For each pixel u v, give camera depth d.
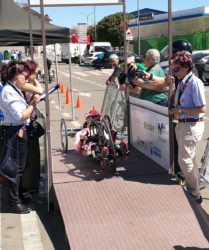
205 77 21.53
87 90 21.91
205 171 5.31
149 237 4.52
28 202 5.99
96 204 5.18
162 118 6.14
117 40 63.47
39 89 5.37
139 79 6.28
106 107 8.15
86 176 6.07
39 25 9.72
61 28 9.62
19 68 5.29
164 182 5.76
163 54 22.48
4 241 4.89
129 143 7.58
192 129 5.22
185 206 5.10
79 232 4.62
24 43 10.84
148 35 49.28
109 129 6.20
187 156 5.33
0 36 9.10
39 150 5.96
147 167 6.37
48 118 5.47
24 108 5.38
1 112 5.96
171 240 4.46
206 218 4.86
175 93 5.45
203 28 41.22
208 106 14.82
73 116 12.77
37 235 5.03
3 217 5.57
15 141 5.45
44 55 5.42
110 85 8.20
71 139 8.70
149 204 5.16
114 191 5.52
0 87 6.02
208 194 6.06
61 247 4.72
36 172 5.96
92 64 42.47
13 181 5.53
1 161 5.49
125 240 4.48
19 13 9.88
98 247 4.37
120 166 6.45
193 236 4.53
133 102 7.28
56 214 5.55
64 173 6.24
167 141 6.05
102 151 6.16
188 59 5.14
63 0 7.31
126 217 4.89
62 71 37.59
